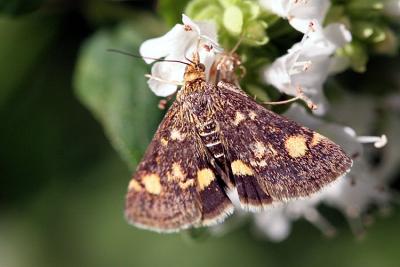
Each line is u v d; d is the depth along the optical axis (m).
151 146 0.08
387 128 0.09
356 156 0.08
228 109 0.08
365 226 0.10
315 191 0.07
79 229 0.10
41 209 0.10
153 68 0.08
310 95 0.08
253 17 0.08
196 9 0.08
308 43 0.08
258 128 0.08
